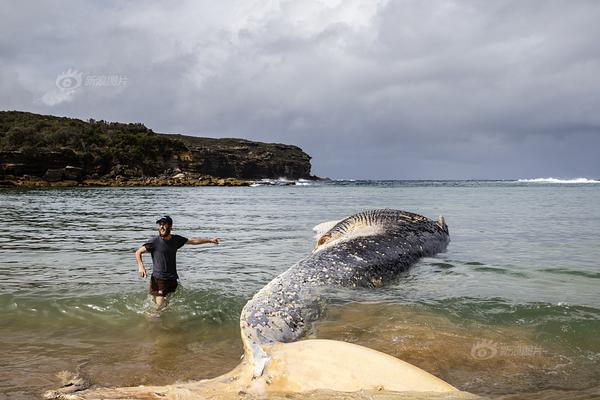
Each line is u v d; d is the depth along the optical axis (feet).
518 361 14.79
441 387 11.56
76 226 52.90
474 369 14.26
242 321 15.75
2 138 252.62
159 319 19.15
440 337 16.51
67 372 14.05
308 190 186.91
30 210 79.41
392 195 135.23
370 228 30.78
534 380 13.53
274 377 12.15
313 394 11.45
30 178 220.43
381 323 17.81
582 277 25.54
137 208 85.25
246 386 12.01
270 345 13.84
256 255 33.30
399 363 12.39
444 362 14.71
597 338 16.53
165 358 15.34
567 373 13.97
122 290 22.97
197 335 17.53
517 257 31.42
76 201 108.17
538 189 179.93
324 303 19.22
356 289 21.89
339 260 23.47
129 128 310.24
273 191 176.35
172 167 288.51
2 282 24.44
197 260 31.30
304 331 16.53
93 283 24.38
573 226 50.16
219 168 333.83
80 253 34.09
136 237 43.32
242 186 261.03
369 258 24.77
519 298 21.21
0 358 15.07
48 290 22.81
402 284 23.88
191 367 14.65
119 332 17.76
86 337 17.16
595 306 19.97
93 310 20.04
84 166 245.24
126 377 13.88
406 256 28.02
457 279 25.04
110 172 257.75
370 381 11.79
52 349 15.96
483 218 60.13
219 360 15.23
